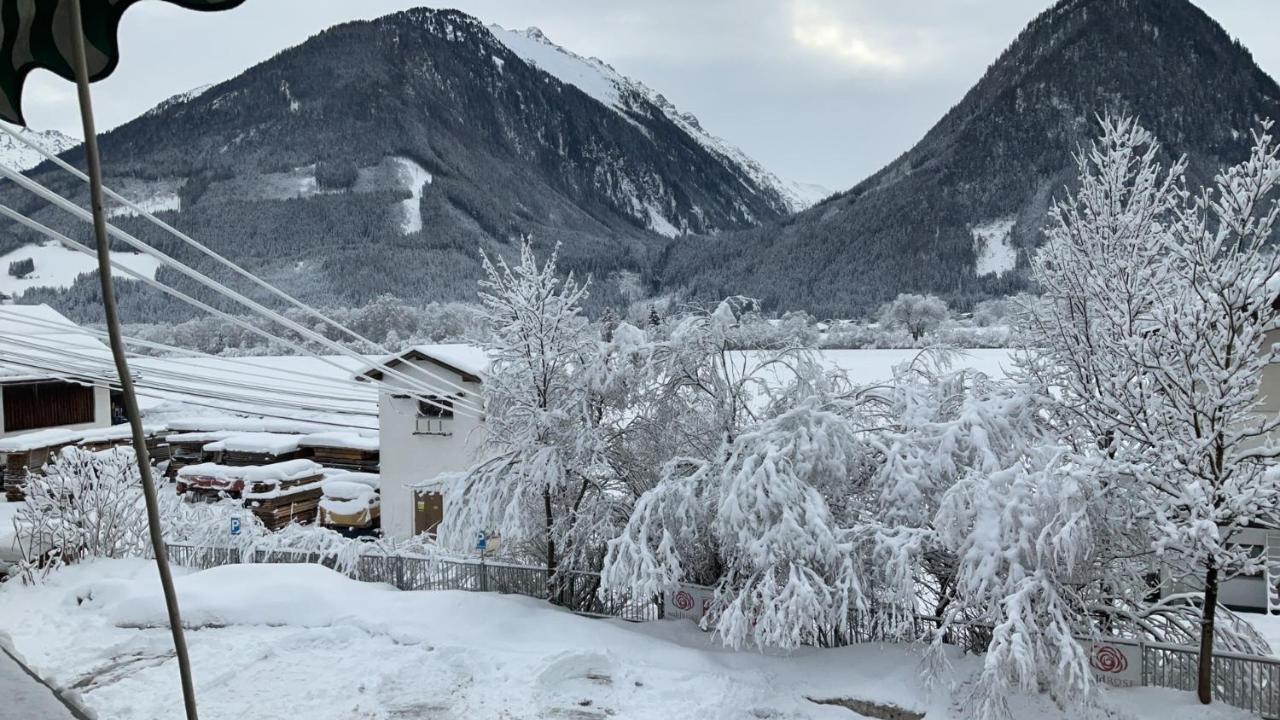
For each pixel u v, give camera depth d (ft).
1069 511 40.57
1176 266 46.14
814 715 42.52
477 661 48.91
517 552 64.59
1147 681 42.34
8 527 85.15
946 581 50.42
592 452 57.67
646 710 43.47
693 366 57.36
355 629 53.72
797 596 45.27
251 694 45.32
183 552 72.43
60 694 7.99
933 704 42.34
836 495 51.90
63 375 39.78
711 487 51.90
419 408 92.17
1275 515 39.42
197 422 126.93
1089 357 48.03
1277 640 57.67
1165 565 46.19
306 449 113.60
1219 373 39.42
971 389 53.16
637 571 50.08
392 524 92.63
